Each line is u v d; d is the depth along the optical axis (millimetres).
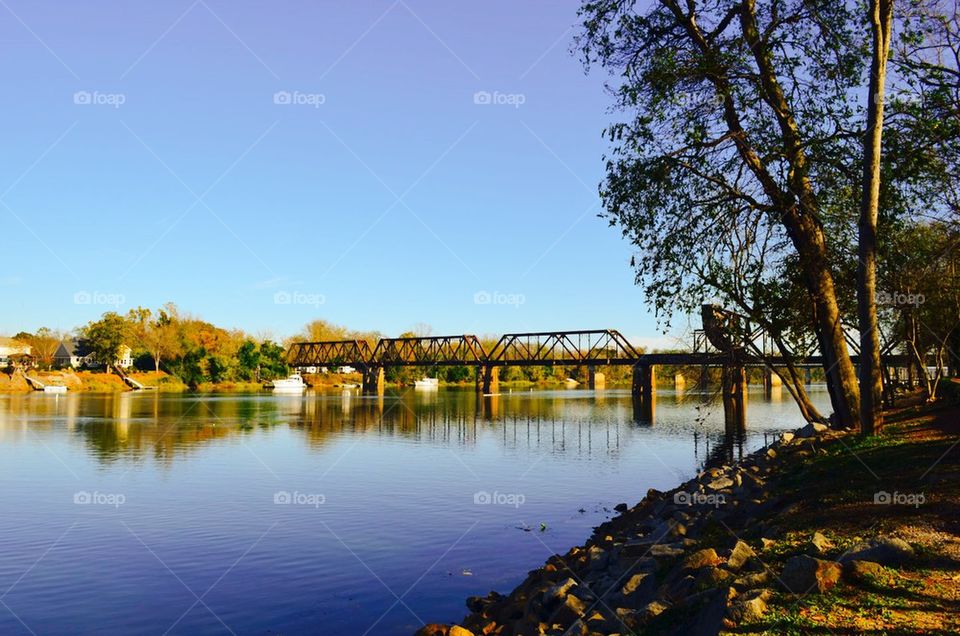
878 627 8023
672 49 23359
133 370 149375
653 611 10219
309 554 20031
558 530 22844
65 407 84562
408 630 14477
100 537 21875
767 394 133125
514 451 44844
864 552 10461
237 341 162750
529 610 13266
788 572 9562
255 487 30781
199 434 53625
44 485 31250
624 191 23688
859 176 23000
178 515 25000
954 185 22750
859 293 21297
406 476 34188
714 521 16172
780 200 23000
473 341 133000
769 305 24188
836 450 20172
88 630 14531
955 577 9547
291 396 122562
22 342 164625
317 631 14430
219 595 16609
